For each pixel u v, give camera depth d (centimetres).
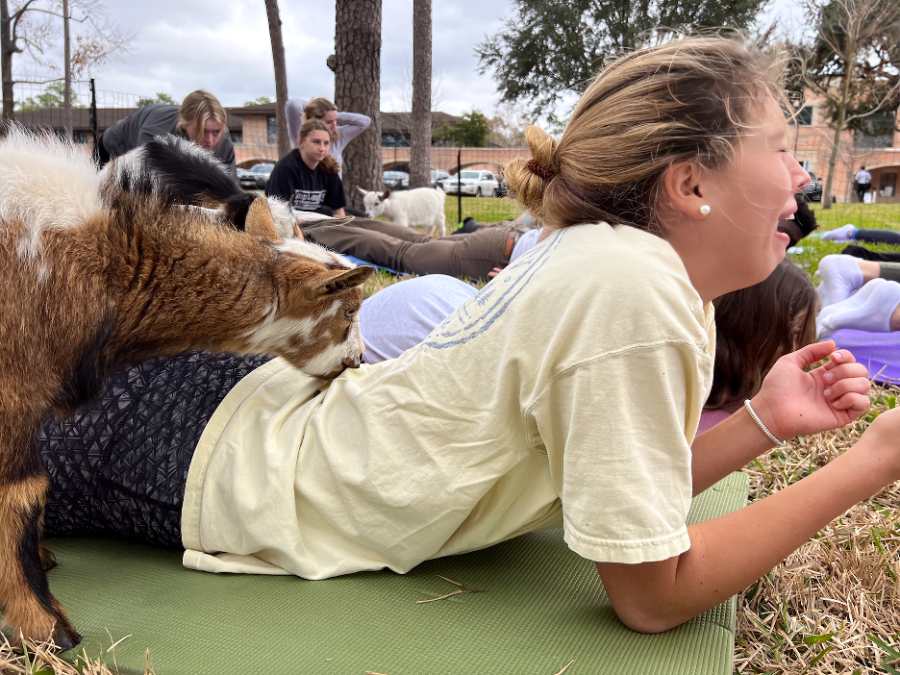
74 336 193
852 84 2414
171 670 164
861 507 270
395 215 1248
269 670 163
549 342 163
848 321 415
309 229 670
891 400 359
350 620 181
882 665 184
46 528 233
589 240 168
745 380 299
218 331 231
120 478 218
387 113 4031
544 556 217
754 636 199
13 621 180
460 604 188
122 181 212
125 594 199
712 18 2525
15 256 183
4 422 180
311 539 201
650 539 151
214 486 207
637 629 173
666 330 153
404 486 184
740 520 167
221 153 745
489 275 615
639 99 169
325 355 251
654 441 155
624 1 2766
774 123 168
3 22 1934
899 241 829
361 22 1059
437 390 184
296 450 201
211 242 226
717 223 170
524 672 161
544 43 2939
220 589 197
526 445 175
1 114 284
